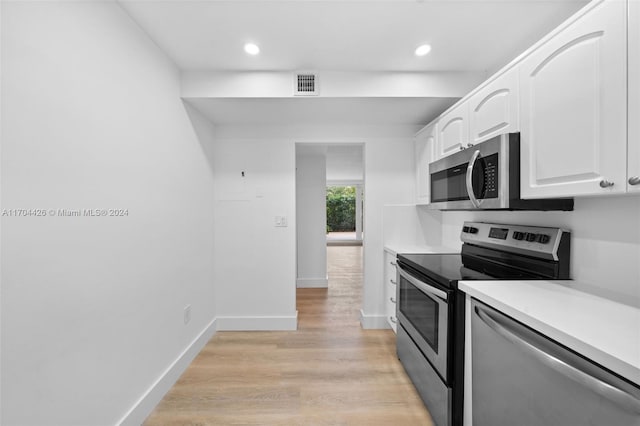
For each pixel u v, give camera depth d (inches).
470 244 82.2
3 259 34.7
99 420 49.3
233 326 108.1
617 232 44.2
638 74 31.7
